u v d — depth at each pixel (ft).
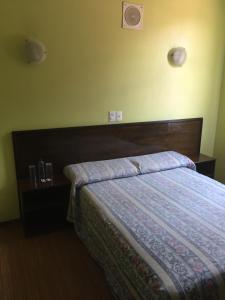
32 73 7.75
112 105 9.14
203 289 4.23
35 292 6.06
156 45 9.22
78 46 8.09
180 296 4.06
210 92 10.94
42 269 6.77
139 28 8.77
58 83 8.15
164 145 10.43
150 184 7.86
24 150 8.13
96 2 7.95
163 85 9.83
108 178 8.07
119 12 8.34
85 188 7.52
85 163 8.64
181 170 9.08
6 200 8.52
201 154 11.30
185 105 10.55
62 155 8.70
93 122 9.01
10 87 7.61
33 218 8.32
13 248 7.55
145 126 9.79
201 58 10.24
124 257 5.10
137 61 9.09
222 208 6.49
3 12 7.02
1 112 7.70
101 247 6.27
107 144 9.30
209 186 7.78
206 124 11.35
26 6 7.20
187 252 4.80
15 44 7.35
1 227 8.50
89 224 7.02
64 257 7.23
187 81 10.25
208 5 9.68
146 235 5.33
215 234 5.38
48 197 8.41
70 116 8.61
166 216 6.08
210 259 4.62
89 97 8.71
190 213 6.23
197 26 9.74
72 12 7.74
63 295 5.99
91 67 8.45
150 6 8.73
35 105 8.05
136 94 9.43
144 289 4.41
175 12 9.18
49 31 7.63
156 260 4.62
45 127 8.36
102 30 8.27
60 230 8.44
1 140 7.93
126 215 6.12
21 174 8.29
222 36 10.37
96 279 6.47
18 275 6.55
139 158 9.22
